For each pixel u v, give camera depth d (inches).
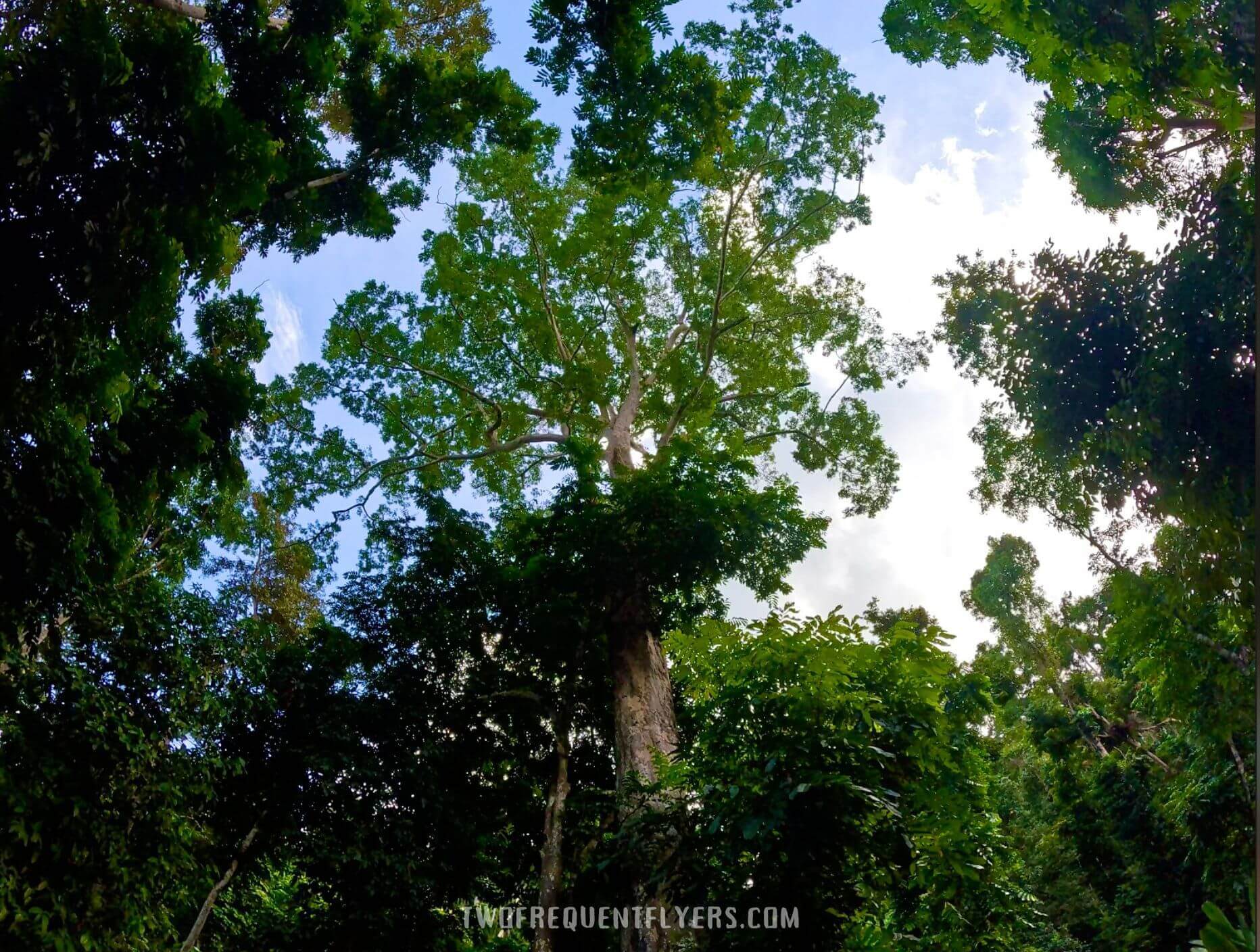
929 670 283.7
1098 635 986.1
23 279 249.9
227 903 464.4
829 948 249.3
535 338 726.5
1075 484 339.6
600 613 509.0
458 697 522.3
